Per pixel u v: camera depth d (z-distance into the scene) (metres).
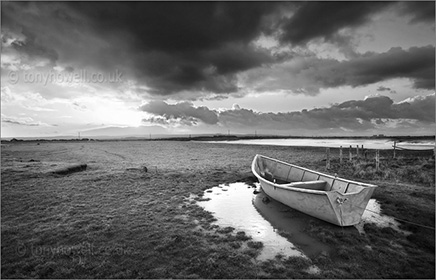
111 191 13.73
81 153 40.59
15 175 16.70
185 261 6.60
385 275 6.05
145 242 7.69
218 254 6.96
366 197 8.84
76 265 6.40
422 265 6.45
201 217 10.02
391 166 19.88
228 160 28.97
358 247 7.39
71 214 10.15
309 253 7.16
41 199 12.09
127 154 39.25
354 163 22.41
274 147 52.84
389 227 8.82
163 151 45.91
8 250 7.20
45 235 8.17
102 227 8.80
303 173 14.14
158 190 14.11
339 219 8.69
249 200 12.45
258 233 8.55
